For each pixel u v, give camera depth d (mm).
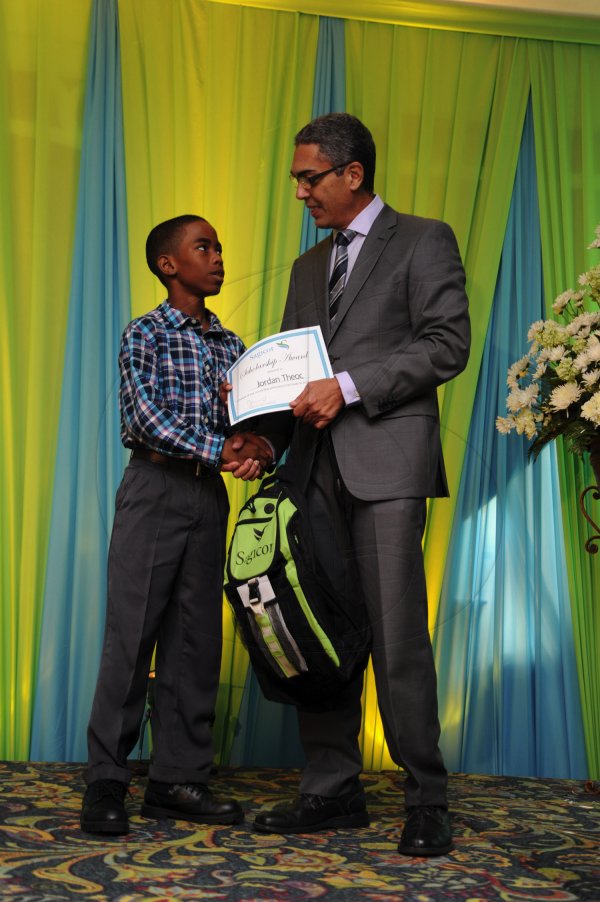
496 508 2408
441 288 2068
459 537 2373
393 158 3191
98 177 3062
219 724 2645
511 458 3113
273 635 1994
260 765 2904
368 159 2172
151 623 2229
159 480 2240
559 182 3248
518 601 3080
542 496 3121
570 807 2510
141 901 1615
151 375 2256
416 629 2047
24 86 3094
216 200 3100
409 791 2082
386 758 2984
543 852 2012
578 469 3129
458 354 2059
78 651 2918
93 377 3006
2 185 3029
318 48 3201
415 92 3252
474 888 1743
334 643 1995
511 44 3291
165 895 1651
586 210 3240
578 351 2754
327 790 2199
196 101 3145
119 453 2986
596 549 2908
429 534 2377
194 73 3148
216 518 2293
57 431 3018
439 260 2090
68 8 3119
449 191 3191
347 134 2145
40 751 2893
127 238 3059
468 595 2375
